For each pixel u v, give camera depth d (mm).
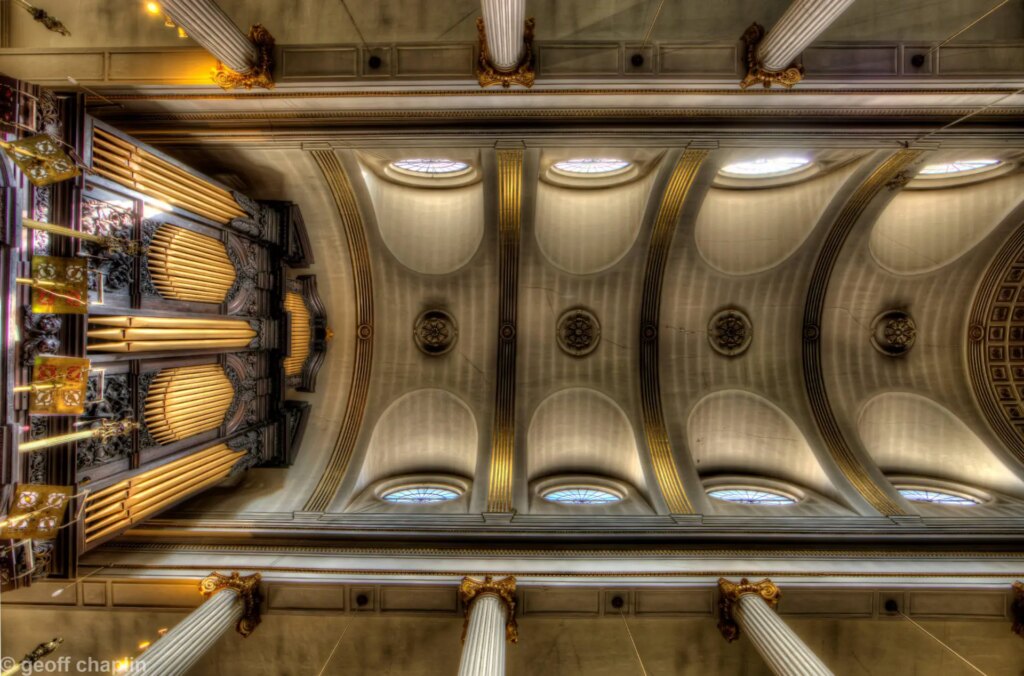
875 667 9172
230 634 9609
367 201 11070
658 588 8891
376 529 9914
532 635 9367
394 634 9406
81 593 9055
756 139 9125
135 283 7039
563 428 13062
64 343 6070
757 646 7648
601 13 8461
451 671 9344
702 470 13070
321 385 12484
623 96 8625
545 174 11734
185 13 6469
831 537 9727
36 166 5598
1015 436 11938
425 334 12758
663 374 12711
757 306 12664
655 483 11219
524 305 12664
